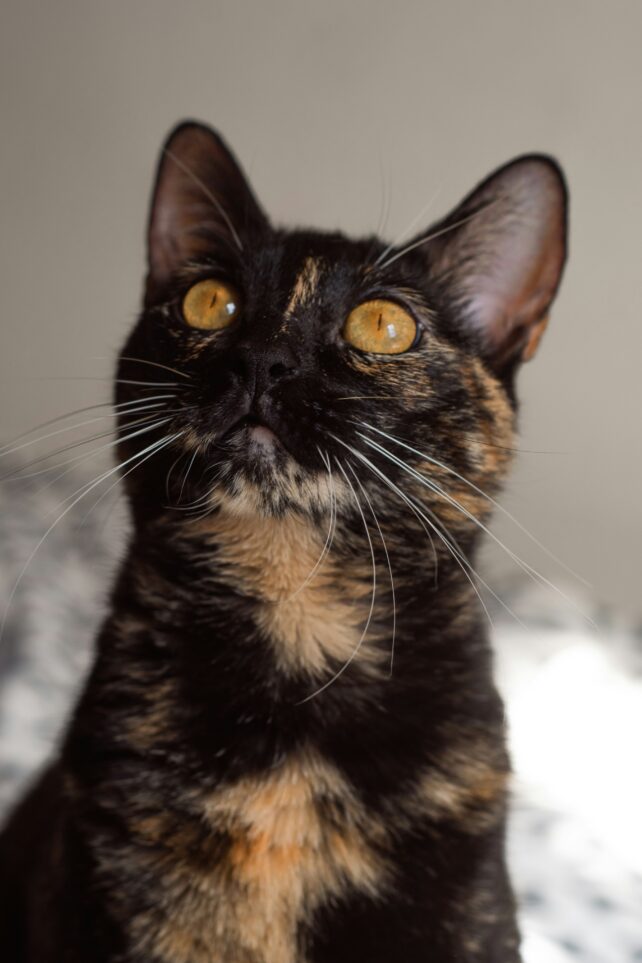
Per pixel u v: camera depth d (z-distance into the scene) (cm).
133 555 43
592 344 74
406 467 40
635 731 60
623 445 75
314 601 41
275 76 76
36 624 62
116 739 40
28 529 67
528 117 72
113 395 45
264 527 41
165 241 46
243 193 46
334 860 39
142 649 41
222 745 39
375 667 41
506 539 77
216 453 40
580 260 73
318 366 40
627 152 70
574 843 54
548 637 65
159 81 79
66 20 80
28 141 83
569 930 49
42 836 46
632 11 69
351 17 74
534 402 76
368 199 76
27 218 84
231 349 40
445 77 73
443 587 42
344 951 39
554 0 70
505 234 45
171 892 38
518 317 45
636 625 67
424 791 39
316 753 40
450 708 41
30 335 86
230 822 39
